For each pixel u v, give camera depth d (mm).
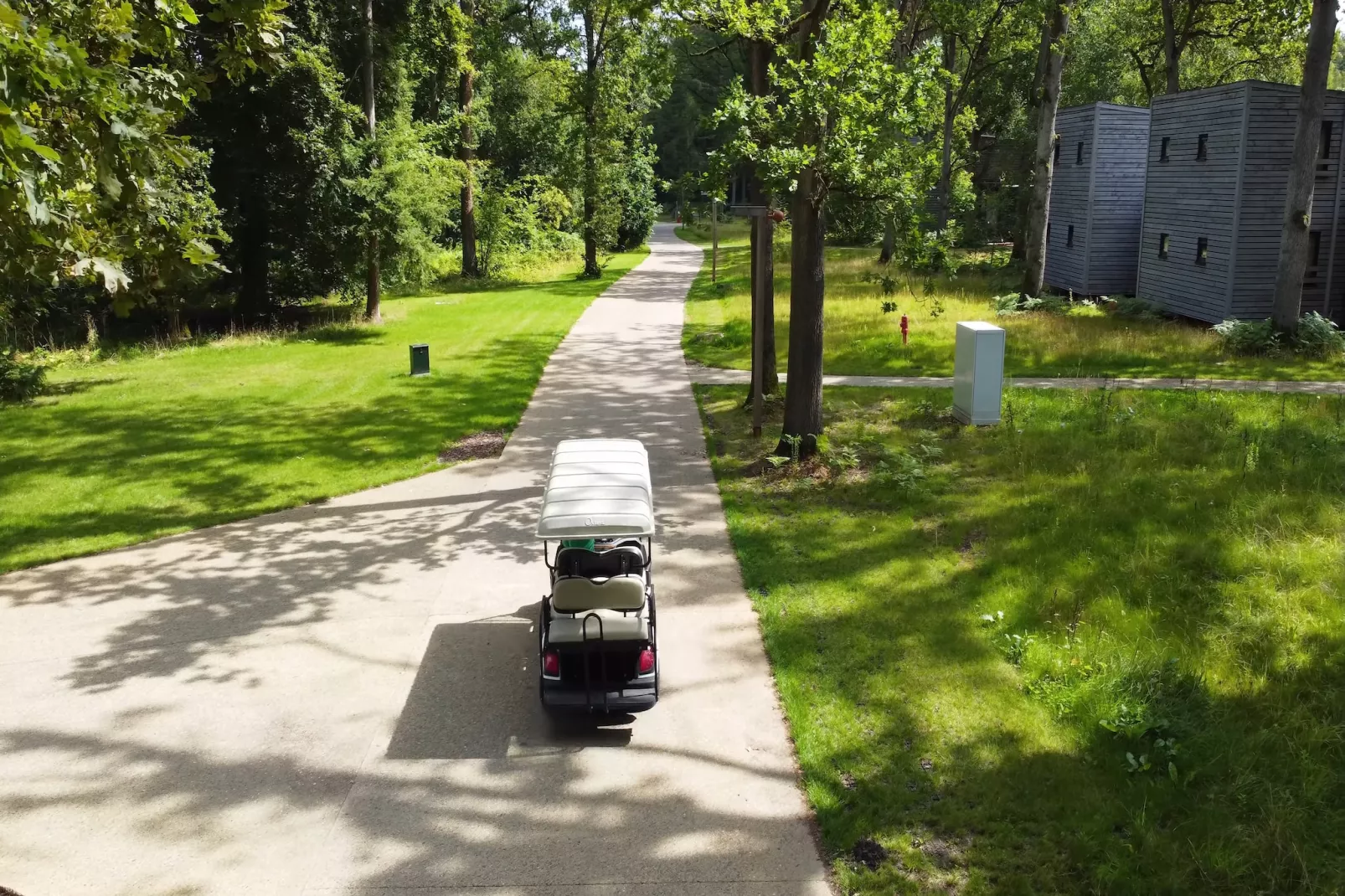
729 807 7223
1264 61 44281
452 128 45750
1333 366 23203
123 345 29766
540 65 51406
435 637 10125
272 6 8344
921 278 42125
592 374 24484
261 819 7164
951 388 21500
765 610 10375
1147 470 14531
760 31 15602
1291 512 12219
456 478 16000
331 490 15312
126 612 10883
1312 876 6227
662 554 12172
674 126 100375
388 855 6750
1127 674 8492
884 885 6312
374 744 8148
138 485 15695
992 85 58250
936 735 7941
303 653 9805
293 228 30938
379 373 24938
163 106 7617
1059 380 22125
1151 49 50781
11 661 9742
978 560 11516
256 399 22016
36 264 7301
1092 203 35750
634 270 54688
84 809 7301
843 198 14914
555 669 8023
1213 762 7352
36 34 5852
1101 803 6988
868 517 13227
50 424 19906
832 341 27266
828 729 8102
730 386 22547
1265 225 27953
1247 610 9742
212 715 8625
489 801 7332
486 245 52750
